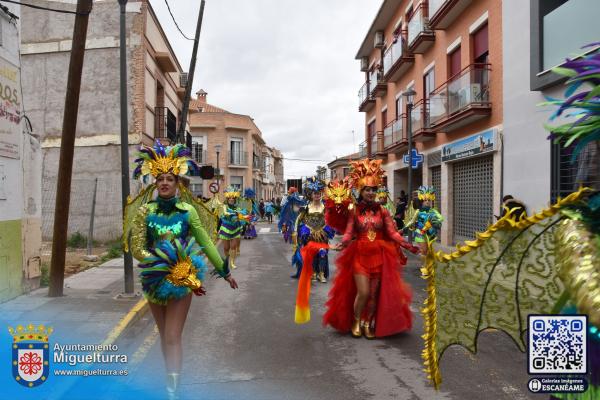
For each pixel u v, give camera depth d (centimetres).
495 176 1338
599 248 185
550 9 1039
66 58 1697
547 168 1035
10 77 757
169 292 385
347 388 446
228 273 430
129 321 645
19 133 784
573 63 205
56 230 779
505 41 1214
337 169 5597
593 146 223
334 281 645
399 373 485
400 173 2627
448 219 1752
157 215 400
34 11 1700
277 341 602
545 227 252
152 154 405
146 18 1741
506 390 437
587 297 176
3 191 738
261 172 6262
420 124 1984
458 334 286
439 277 290
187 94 1677
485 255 275
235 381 464
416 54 2106
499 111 1354
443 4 1616
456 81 1588
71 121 755
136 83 1691
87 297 785
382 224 621
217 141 4869
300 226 1039
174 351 391
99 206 1672
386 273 606
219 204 1261
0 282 735
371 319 616
